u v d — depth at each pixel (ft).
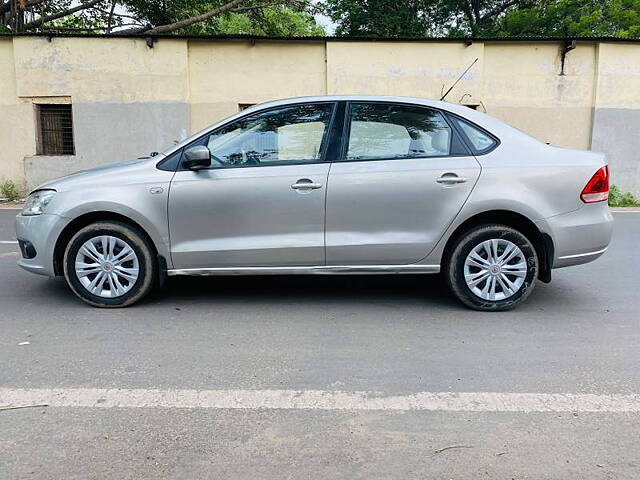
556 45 42.52
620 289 18.29
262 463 8.48
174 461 8.53
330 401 10.46
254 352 12.78
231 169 15.35
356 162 15.35
